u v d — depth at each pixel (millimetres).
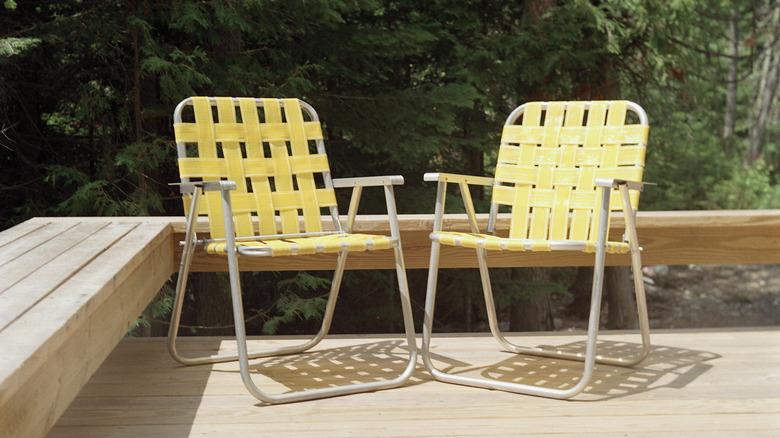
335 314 6664
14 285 1632
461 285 7004
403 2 6711
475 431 1824
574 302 9141
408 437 1785
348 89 6355
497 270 7031
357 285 6684
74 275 1752
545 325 7059
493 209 2596
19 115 5238
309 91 5742
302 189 2559
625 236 2326
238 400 2072
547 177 2539
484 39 6543
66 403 1416
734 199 9977
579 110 2541
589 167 2477
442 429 1839
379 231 2902
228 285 5492
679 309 9305
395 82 6973
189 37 5297
